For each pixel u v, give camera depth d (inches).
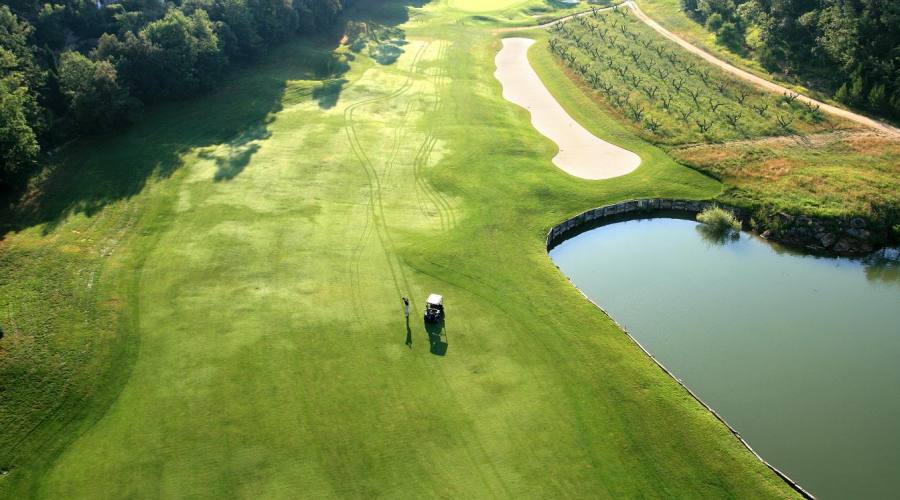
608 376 1737.2
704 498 1417.3
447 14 5177.2
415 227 2418.8
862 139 2962.6
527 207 2556.6
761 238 2486.5
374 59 4151.1
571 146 3102.9
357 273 2139.5
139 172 2684.5
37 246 2194.9
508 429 1574.8
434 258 2228.1
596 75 3846.0
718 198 2640.3
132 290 2012.8
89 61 2920.8
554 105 3555.6
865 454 1546.5
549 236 2396.7
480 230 2404.0
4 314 1879.9
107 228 2322.8
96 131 2933.1
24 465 1489.9
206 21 3496.6
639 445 1537.9
